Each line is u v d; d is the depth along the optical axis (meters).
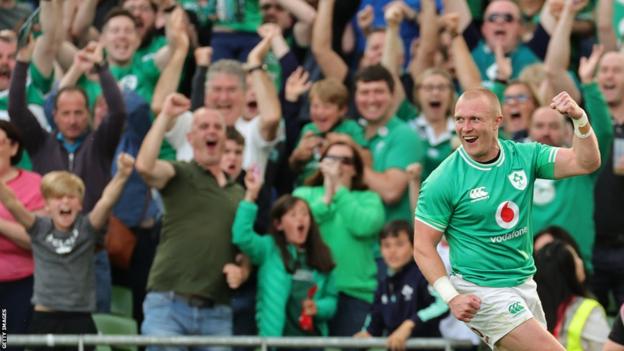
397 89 44.34
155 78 45.47
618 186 40.56
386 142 41.66
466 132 26.97
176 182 37.53
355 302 38.41
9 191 36.56
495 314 27.47
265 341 35.03
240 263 37.75
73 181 37.06
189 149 41.78
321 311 37.72
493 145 27.28
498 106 27.08
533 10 49.53
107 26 45.44
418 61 46.34
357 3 49.25
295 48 49.31
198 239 37.25
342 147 39.34
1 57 44.22
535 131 39.97
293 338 35.12
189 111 43.00
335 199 38.97
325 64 46.69
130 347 37.06
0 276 37.34
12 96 40.28
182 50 43.47
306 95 45.72
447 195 27.34
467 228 27.52
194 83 43.94
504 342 27.56
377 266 39.28
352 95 46.03
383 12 49.16
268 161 41.94
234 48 49.12
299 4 48.72
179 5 46.25
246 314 38.34
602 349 32.22
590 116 40.56
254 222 40.12
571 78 43.12
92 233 37.09
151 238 40.78
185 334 36.94
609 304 40.69
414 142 41.66
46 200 37.03
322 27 46.72
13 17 49.78
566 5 43.00
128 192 40.69
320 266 37.78
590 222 39.81
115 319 38.75
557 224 39.56
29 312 37.38
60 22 44.34
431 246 27.44
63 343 34.84
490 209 27.22
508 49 46.31
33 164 40.38
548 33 46.25
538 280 34.22
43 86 44.25
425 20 46.09
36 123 40.47
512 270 27.58
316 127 42.50
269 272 37.62
